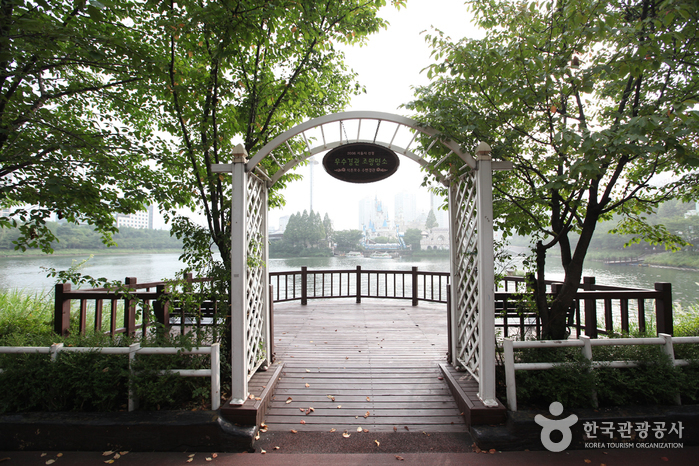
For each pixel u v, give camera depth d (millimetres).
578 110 3410
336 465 2197
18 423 2391
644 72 2830
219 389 2605
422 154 3508
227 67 3043
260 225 3387
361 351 4168
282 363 3654
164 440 2391
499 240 3525
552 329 3205
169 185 3492
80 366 2596
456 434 2520
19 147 2889
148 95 3590
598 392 2498
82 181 3188
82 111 3744
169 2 2707
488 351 2555
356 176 3105
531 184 3301
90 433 2387
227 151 3578
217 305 3184
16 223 3068
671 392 2469
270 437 2500
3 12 2234
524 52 2760
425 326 5383
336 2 3279
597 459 2242
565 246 3361
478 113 2963
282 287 16938
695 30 2566
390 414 2766
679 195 3248
